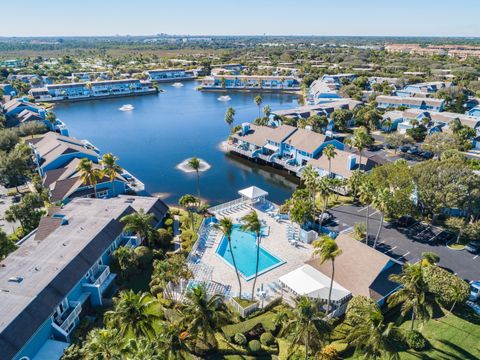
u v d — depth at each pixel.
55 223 63.41
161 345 35.38
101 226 59.94
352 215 76.06
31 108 159.75
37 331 41.19
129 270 55.41
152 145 133.12
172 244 67.19
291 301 50.91
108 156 78.38
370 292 49.78
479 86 191.88
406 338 42.75
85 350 34.59
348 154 95.19
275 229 71.50
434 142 110.56
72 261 50.72
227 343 45.09
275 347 44.38
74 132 150.50
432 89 195.12
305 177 70.94
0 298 43.53
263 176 104.88
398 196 65.88
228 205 80.81
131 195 85.75
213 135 144.12
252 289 53.62
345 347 43.44
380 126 142.62
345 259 55.12
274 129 117.50
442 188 66.75
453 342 43.28
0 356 36.69
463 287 49.09
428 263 54.75
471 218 68.56
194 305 39.16
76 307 47.75
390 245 64.69
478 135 120.56
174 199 90.06
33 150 103.31
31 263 50.59
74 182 84.19
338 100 173.38
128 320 37.28
